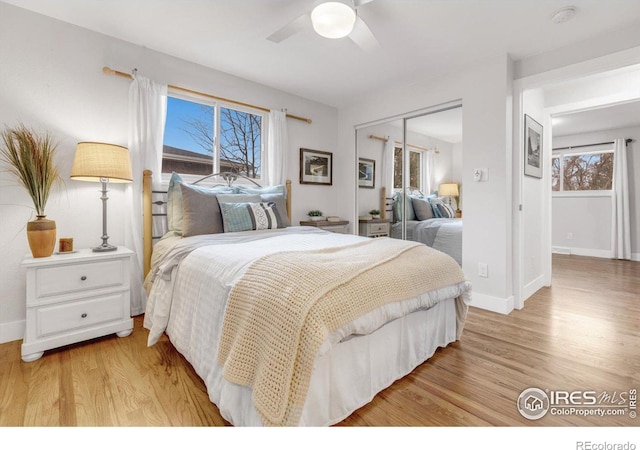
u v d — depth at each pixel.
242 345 1.19
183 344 1.69
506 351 1.96
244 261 1.49
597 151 5.46
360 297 1.26
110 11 2.13
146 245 2.56
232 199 2.63
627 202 5.11
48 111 2.21
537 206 3.38
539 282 3.46
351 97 3.79
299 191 3.79
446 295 1.81
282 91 3.57
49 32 2.21
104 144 2.13
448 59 2.77
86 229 2.39
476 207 2.83
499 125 2.68
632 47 2.21
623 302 2.96
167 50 2.66
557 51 2.55
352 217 4.09
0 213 2.06
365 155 3.97
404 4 2.00
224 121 3.18
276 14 2.15
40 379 1.61
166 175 2.83
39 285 1.83
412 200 3.55
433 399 1.47
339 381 1.30
